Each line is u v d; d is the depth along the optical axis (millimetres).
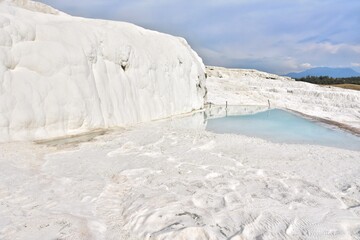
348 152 6520
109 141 6590
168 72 12258
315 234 2941
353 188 4281
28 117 6191
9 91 6051
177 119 11305
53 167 4652
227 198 3764
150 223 3047
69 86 7285
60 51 7355
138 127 8578
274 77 34281
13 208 3158
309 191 4137
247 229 2988
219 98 19125
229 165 5234
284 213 3375
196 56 16500
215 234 2865
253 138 7801
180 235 2807
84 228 2850
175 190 3988
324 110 16531
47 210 3188
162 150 6086
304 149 6672
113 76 9188
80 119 7363
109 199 3670
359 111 15547
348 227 3119
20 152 5199
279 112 15070
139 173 4652
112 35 9555
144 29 13320
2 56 6117
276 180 4535
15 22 6688
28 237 2623
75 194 3701
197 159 5531
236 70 35844
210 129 9648
